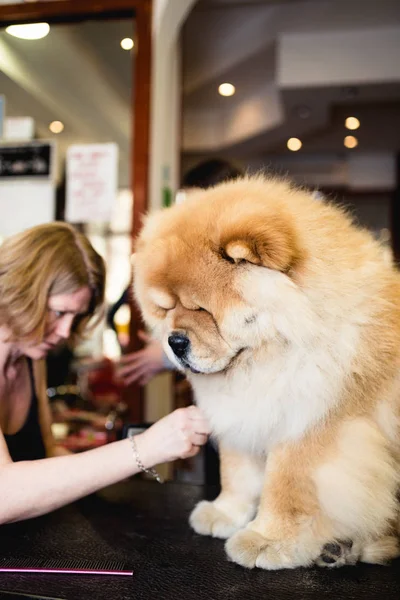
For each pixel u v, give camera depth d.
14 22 2.50
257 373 1.03
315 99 4.96
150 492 1.51
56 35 2.52
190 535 1.16
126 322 2.36
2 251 1.30
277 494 1.04
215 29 4.57
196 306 1.04
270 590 0.89
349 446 1.01
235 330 1.00
